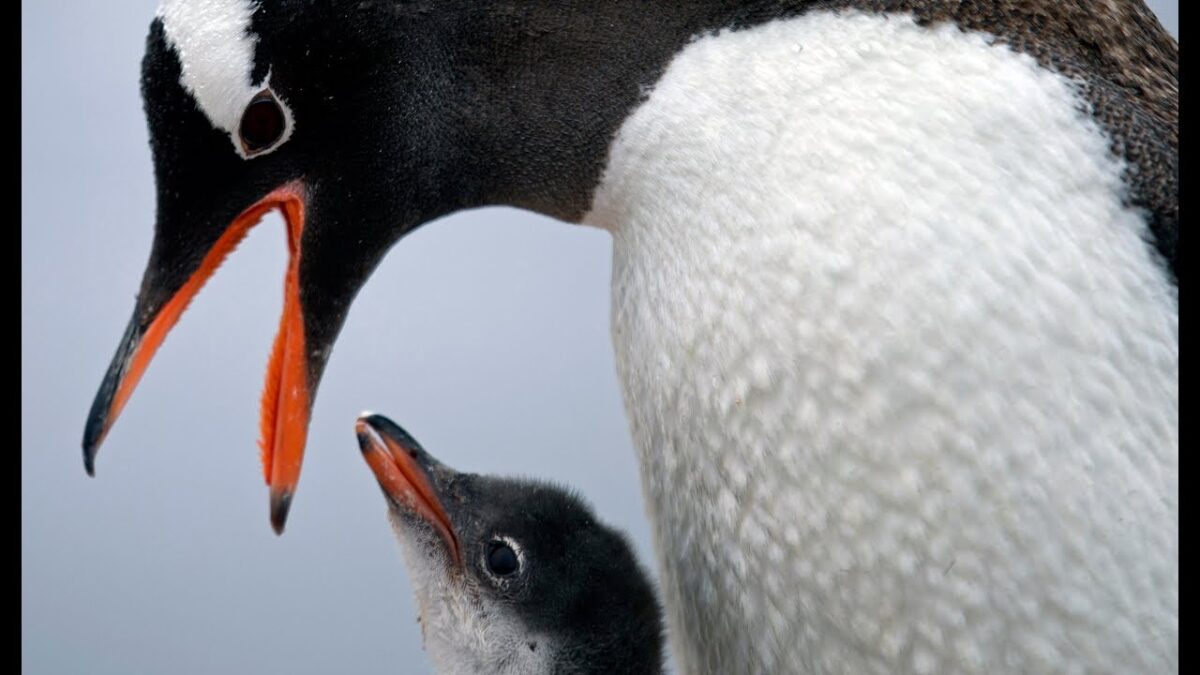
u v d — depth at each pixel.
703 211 4.89
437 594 7.33
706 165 4.90
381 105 5.37
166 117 5.41
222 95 5.30
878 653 4.67
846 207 4.61
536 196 5.42
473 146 5.38
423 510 7.37
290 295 5.65
